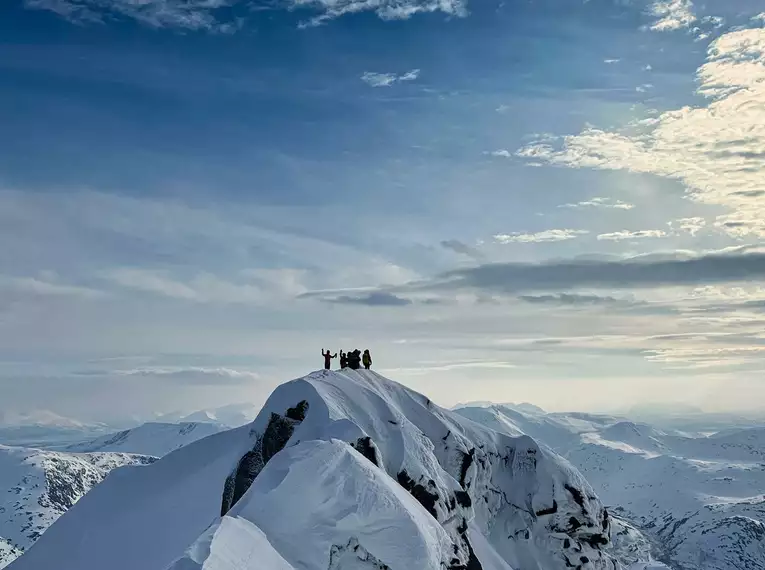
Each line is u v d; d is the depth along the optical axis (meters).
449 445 77.50
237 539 40.41
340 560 45.06
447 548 51.62
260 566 39.66
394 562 45.94
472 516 71.00
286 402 71.69
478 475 82.12
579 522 83.25
